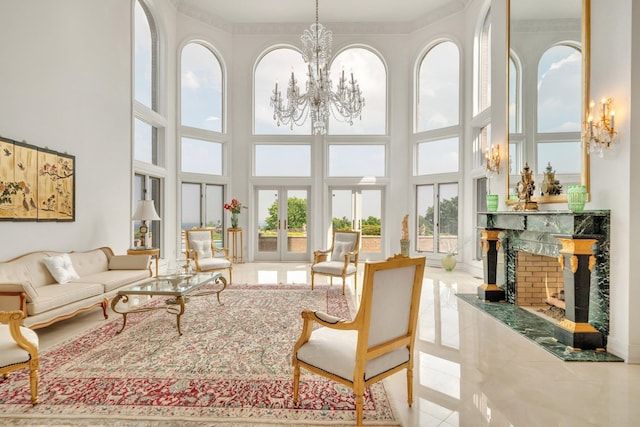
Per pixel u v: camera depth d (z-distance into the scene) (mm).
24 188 3832
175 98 7652
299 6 7754
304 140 8609
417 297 2209
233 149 8547
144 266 4941
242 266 7914
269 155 8734
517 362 2852
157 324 3809
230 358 2924
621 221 2920
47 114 4195
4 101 3623
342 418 2076
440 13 7773
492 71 5293
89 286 3809
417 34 8227
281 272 7168
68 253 4383
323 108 5594
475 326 3760
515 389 2416
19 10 3801
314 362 2100
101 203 5227
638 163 2832
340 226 8641
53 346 3166
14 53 3742
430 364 2822
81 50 4789
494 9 5250
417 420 2057
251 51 8539
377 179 8430
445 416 2096
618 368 2729
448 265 7070
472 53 7188
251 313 4223
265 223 8750
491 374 2643
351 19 8266
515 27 4605
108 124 5395
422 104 8352
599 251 3092
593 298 3146
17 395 2309
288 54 8773
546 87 3934
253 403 2232
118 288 4281
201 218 8172
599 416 2086
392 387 2455
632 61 2826
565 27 3609
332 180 8516
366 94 8656
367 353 1916
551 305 4352
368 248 8609
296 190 8734
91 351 3055
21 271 3566
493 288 4793
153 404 2213
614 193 2990
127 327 3709
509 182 4781
